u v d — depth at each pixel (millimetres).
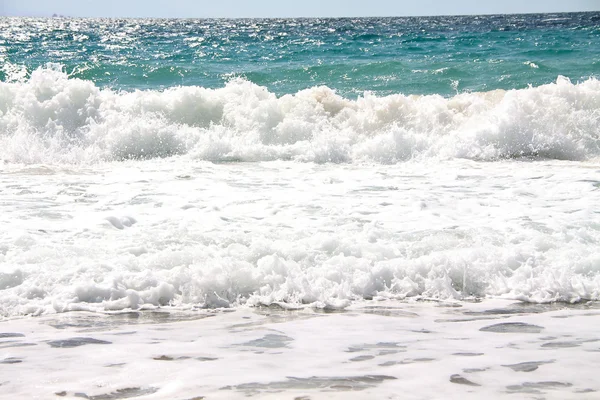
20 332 3666
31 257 4723
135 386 2807
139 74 20188
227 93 12023
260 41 35250
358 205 6918
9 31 55781
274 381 2857
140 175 8797
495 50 26297
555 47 26656
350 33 43844
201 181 8359
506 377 2914
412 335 3627
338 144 10633
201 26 72812
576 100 11672
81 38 41750
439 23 64750
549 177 8750
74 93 11352
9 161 9812
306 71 20125
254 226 5871
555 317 4035
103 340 3514
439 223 6109
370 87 18641
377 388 2770
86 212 6438
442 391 2736
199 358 3199
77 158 10078
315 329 3758
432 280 4617
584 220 6109
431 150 10586
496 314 4109
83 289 4262
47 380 2881
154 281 4391
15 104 11172
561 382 2848
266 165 9859
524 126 10914
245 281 4473
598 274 4754
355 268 4723
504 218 6305
